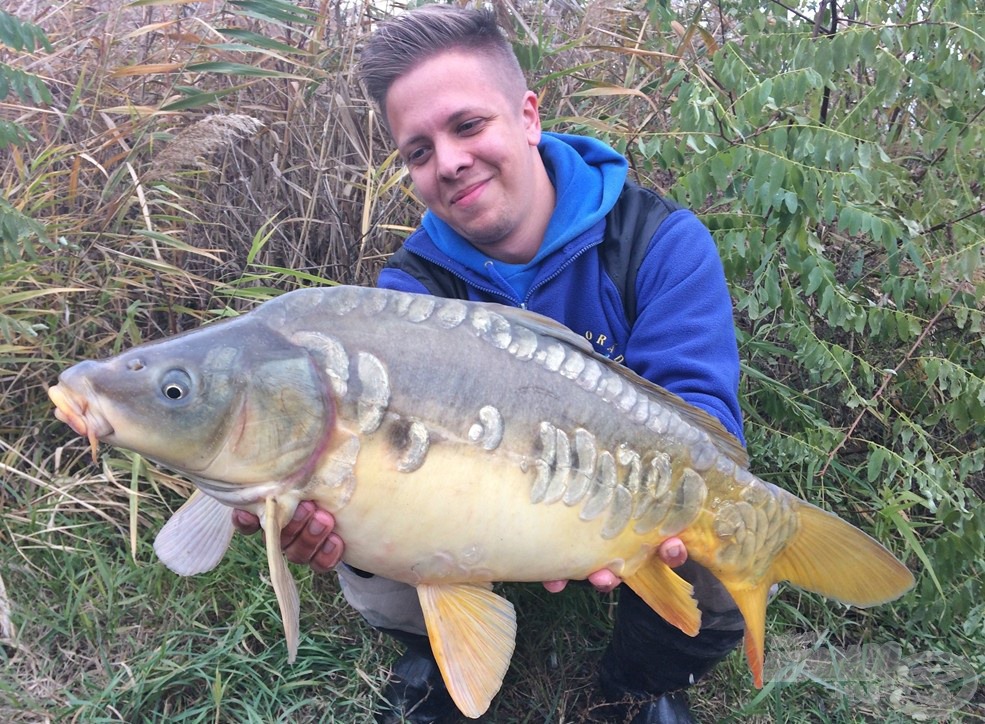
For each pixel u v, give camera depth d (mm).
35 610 977
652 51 1402
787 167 1091
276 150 1353
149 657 922
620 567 753
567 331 731
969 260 1125
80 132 1350
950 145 1236
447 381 670
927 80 1246
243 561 1040
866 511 1192
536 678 988
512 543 698
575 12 1522
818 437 1168
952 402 1142
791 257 1138
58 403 619
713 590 856
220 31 1311
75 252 1214
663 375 870
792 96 1128
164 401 623
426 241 984
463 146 873
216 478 646
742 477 775
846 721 966
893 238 1105
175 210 1317
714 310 893
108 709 865
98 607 986
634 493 730
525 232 939
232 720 889
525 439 689
